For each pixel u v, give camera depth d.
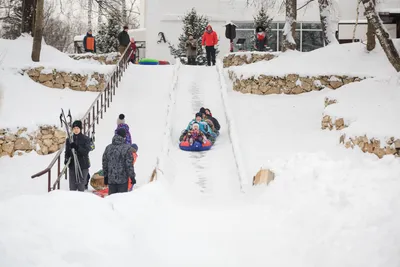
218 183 12.35
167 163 13.17
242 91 20.19
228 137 15.84
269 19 31.53
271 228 7.96
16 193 12.03
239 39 30.12
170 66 22.73
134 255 6.54
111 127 16.45
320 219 7.30
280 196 9.19
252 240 7.70
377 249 6.02
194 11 30.84
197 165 13.68
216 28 32.62
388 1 30.33
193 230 8.26
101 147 14.98
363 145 11.55
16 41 21.33
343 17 32.84
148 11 32.59
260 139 15.36
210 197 11.39
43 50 21.22
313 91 19.30
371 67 19.28
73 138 10.85
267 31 29.94
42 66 18.81
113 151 9.90
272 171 10.62
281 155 13.62
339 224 6.86
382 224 6.43
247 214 9.08
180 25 32.62
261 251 7.24
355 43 21.25
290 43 22.14
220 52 32.62
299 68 20.09
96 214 6.82
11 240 5.79
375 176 7.87
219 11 32.66
